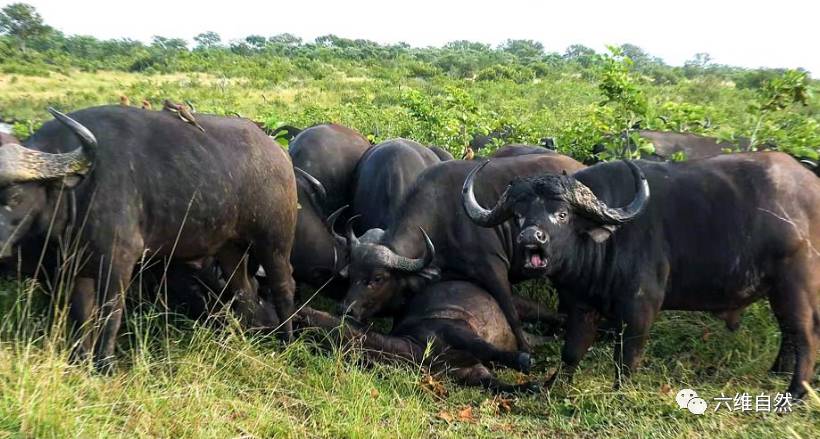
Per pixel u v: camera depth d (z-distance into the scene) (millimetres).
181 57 39969
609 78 7461
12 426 3438
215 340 4898
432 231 6250
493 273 6109
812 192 4914
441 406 4844
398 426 4324
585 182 5289
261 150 5223
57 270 4512
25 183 4238
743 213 4906
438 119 11102
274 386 4664
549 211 4773
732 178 5008
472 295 5918
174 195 4738
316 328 5359
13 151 4191
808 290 4820
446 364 5379
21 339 4535
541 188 4820
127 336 5141
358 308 5910
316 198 6695
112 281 4520
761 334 5625
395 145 7410
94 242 4457
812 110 14289
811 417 4492
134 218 4590
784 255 4824
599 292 5152
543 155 6688
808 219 4848
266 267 5504
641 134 8758
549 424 4613
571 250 5020
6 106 20203
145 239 4746
